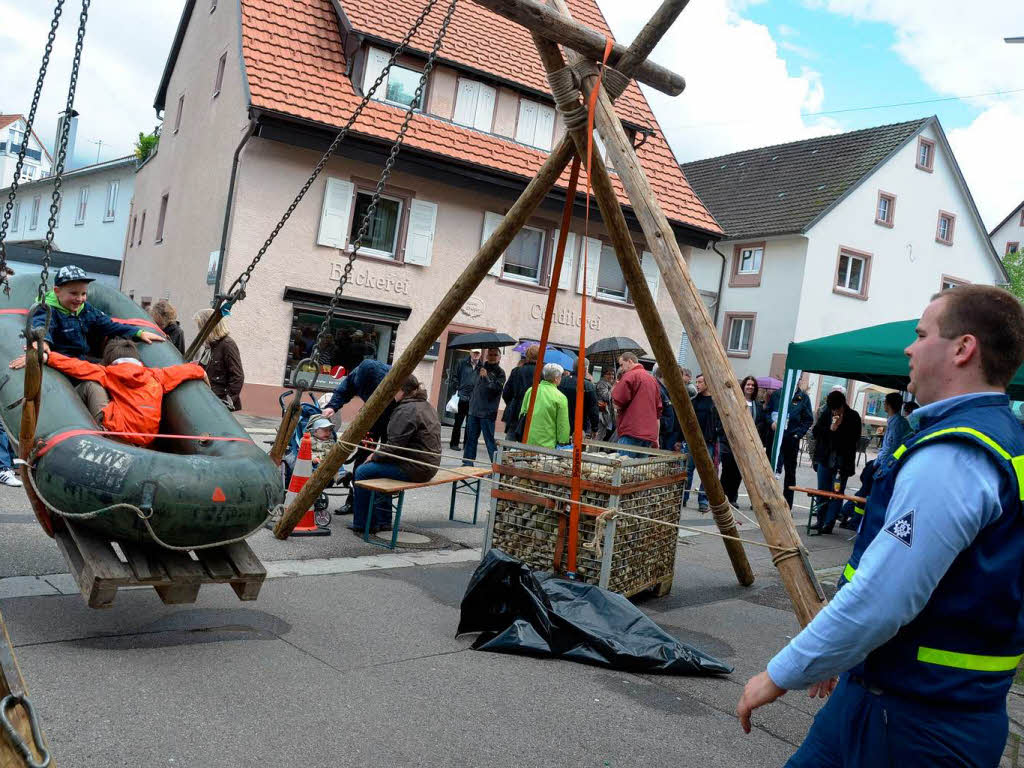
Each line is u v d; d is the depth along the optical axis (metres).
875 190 29.38
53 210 4.17
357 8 17.80
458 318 18.92
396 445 7.29
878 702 1.92
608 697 4.29
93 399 5.18
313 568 6.12
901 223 30.19
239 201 16.50
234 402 8.94
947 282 31.66
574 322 20.39
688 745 3.84
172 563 4.43
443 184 18.59
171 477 4.25
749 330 29.47
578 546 5.98
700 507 11.37
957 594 1.83
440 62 18.14
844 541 10.72
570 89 4.75
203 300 17.84
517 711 3.99
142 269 24.48
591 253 20.44
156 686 3.76
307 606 5.21
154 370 5.42
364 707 3.82
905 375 7.73
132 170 32.88
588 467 5.97
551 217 19.91
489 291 19.31
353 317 17.73
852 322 29.28
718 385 3.57
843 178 29.38
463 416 14.95
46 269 4.22
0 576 5.04
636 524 6.15
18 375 4.84
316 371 5.46
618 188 19.81
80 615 4.56
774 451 9.92
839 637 1.85
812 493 10.53
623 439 9.95
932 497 1.79
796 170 31.52
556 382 9.12
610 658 4.70
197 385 5.52
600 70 4.81
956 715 1.85
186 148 21.39
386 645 4.68
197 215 19.36
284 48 17.08
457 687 4.19
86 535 4.36
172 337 9.70
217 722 3.49
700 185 34.34
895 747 1.89
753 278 29.42
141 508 4.16
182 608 4.90
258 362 16.75
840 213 28.64
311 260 17.19
